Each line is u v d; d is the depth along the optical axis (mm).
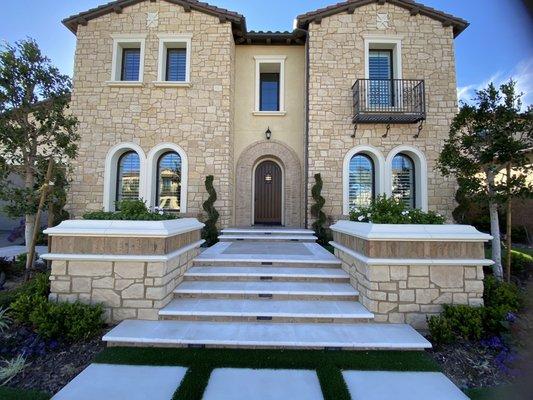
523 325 4184
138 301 4578
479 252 4652
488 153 6301
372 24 11000
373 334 4129
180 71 11500
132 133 10820
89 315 4184
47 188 6668
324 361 3613
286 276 5773
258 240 9461
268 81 12680
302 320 4520
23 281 6184
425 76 10867
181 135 10836
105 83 10867
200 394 2988
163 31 11039
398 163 11109
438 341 4070
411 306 4547
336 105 10836
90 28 11062
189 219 6523
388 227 4738
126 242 4672
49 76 6949
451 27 10992
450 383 3256
